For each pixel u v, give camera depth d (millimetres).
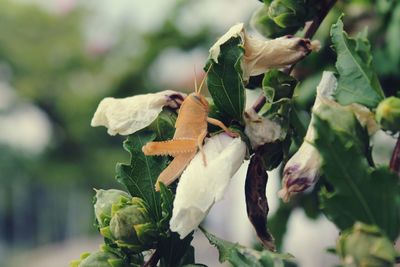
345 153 484
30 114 5262
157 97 573
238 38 549
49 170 5102
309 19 604
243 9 1140
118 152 4844
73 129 4770
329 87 542
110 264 563
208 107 544
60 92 4945
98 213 576
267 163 556
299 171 530
